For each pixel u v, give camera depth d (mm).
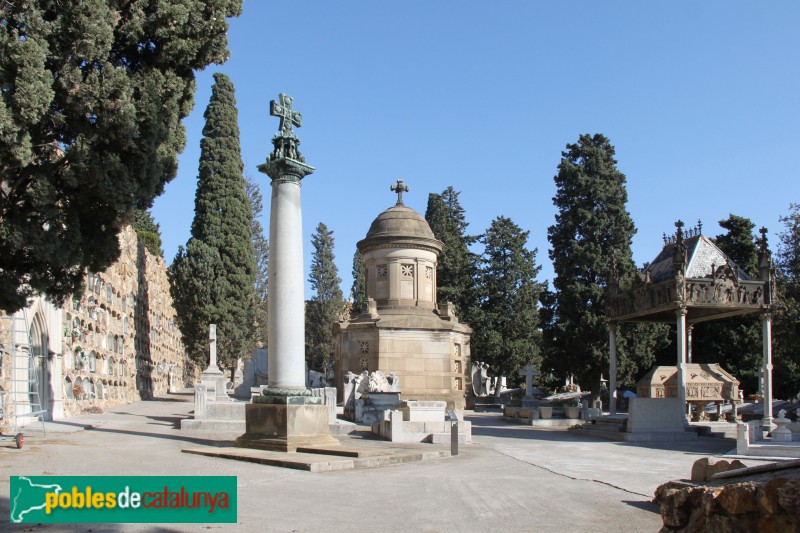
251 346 47406
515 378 60719
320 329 82500
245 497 11570
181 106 18984
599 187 45781
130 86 16062
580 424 33875
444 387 40688
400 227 43312
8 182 15500
